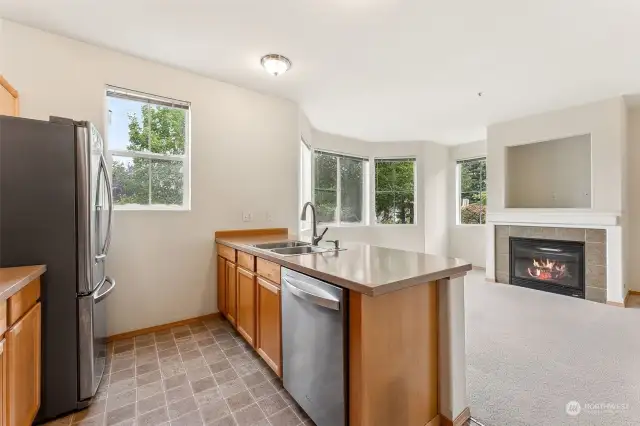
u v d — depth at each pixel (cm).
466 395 171
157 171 283
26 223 159
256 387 189
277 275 187
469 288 425
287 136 358
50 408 160
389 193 587
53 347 162
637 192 391
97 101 246
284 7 195
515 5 190
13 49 216
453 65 272
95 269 179
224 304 285
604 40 229
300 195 388
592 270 370
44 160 163
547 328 281
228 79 304
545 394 181
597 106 362
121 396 180
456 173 607
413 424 145
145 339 257
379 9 196
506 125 444
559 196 438
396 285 124
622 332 271
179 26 218
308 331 154
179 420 160
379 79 302
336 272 141
